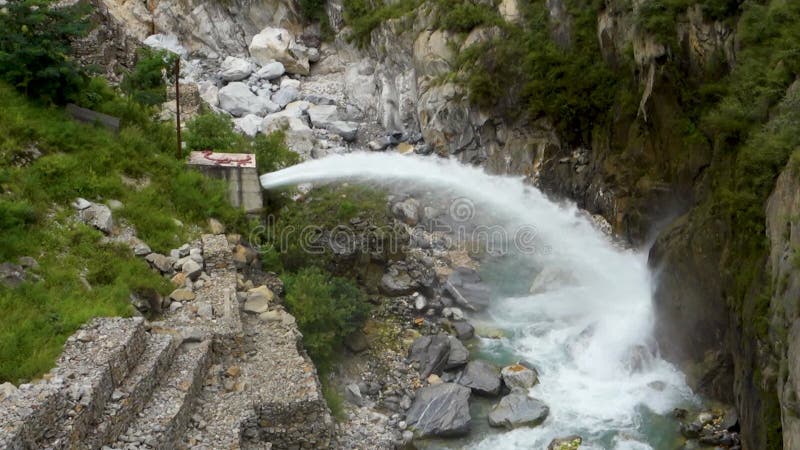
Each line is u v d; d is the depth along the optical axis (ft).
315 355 69.26
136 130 83.61
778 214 58.80
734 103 74.84
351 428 64.64
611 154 97.71
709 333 69.51
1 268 61.31
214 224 77.25
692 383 70.18
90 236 68.85
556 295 86.17
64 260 65.51
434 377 72.79
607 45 99.45
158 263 69.36
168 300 66.13
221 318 64.49
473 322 82.07
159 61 93.76
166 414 53.06
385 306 81.10
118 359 52.75
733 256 66.49
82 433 47.67
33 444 44.68
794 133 63.67
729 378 67.51
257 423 57.88
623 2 94.07
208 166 82.33
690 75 85.92
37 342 54.24
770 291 58.34
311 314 69.62
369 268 83.61
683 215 81.25
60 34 86.53
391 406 69.10
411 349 74.79
